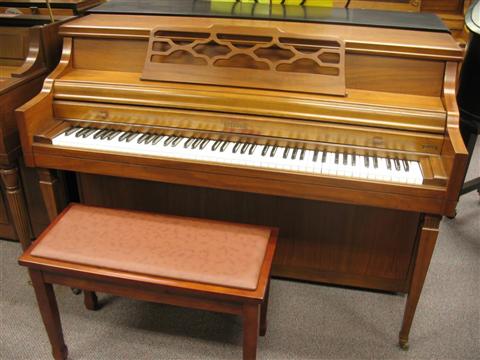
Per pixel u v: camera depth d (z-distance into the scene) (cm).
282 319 181
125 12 189
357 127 150
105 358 162
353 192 143
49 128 163
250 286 123
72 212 151
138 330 174
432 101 152
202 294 124
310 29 169
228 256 133
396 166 145
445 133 145
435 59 152
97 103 164
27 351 165
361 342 171
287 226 188
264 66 161
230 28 159
